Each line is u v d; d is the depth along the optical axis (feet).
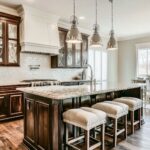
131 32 22.22
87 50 20.02
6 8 13.87
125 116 9.44
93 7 13.73
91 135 9.21
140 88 11.92
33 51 14.52
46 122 7.44
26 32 13.89
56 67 17.13
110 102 9.50
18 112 13.46
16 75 15.29
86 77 21.29
